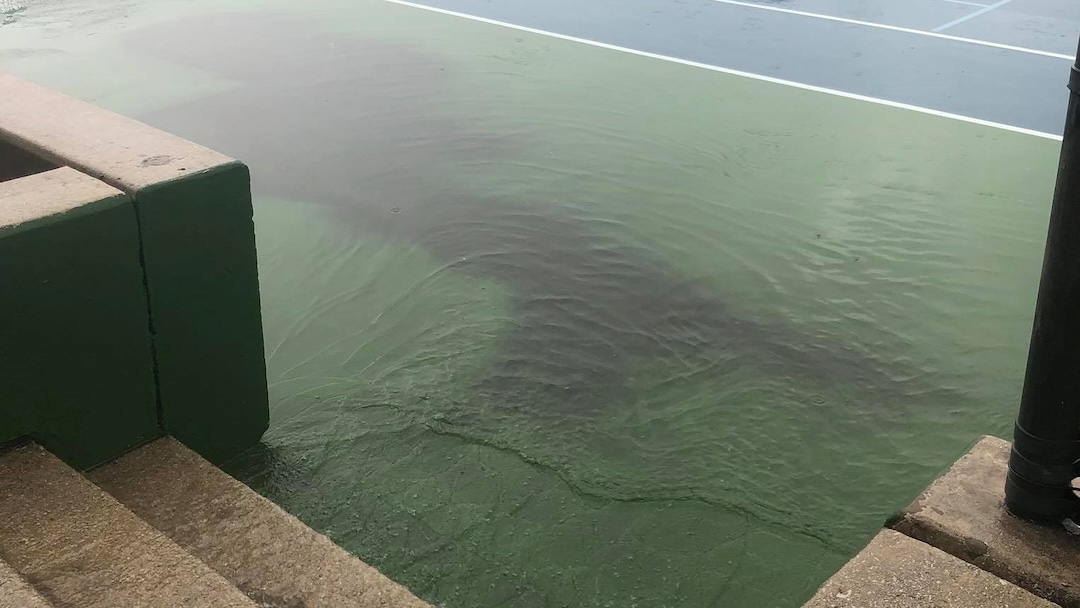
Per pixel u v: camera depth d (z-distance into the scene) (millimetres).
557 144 6387
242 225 2938
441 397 3652
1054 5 10367
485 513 3039
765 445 3424
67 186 2646
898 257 4879
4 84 3500
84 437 2744
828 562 2867
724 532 2988
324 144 6332
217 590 2043
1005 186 5766
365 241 4996
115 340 2729
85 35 8719
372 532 2939
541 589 2734
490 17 9711
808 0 10586
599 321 4242
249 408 3211
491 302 4395
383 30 9156
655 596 2721
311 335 4105
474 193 5609
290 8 9977
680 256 4879
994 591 1931
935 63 8227
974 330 4223
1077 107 1772
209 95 7184
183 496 2660
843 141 6480
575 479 3209
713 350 4035
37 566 2104
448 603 2674
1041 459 2021
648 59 8328
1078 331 1877
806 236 5102
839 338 4137
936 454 3389
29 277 2473
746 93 7449
